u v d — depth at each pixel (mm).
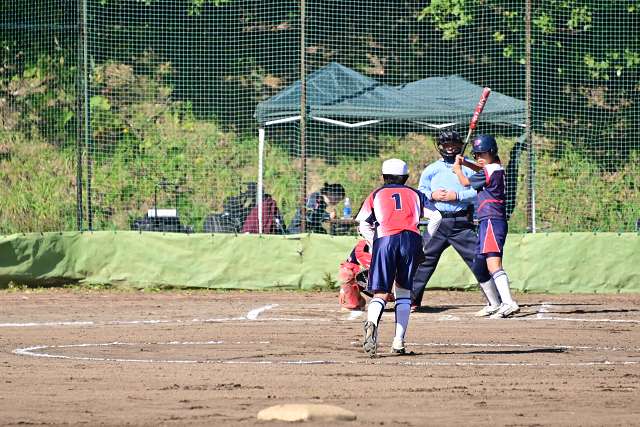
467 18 65500
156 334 31312
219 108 65438
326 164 63219
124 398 19734
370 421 17234
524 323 34250
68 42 63469
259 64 66250
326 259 48938
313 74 60469
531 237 48875
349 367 23812
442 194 37531
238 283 49219
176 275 49344
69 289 48625
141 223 53125
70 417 17750
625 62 64812
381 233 25172
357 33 66750
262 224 51719
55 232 49250
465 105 57875
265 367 23875
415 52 66938
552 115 64250
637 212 60812
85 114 57219
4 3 64750
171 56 65625
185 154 63469
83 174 58531
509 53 64250
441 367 23766
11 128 63031
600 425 17062
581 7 64438
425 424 17031
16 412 18250
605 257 48312
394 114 57062
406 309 25938
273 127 63219
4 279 48188
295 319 35938
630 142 64250
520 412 18203
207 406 18797
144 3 65000
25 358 25766
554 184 61875
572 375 22547
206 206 61469
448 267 48688
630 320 35469
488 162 36094
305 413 17094
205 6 65938
